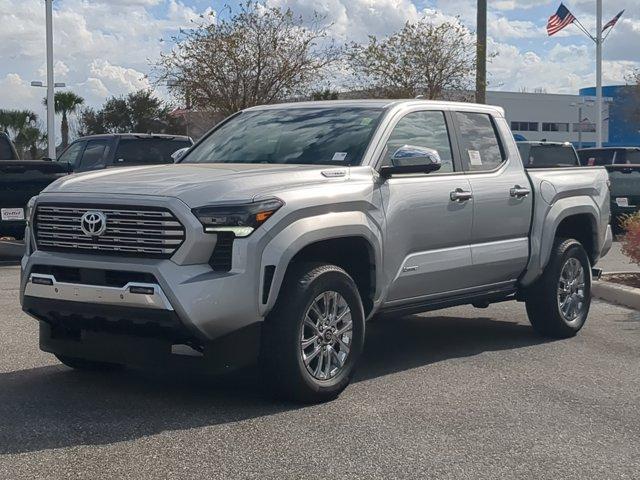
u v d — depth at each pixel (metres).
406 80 29.47
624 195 18.73
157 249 5.52
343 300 6.18
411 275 6.82
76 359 6.69
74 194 5.86
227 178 5.87
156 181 5.89
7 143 15.47
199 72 26.28
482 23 26.16
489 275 7.63
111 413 5.78
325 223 6.00
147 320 5.49
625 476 4.88
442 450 5.20
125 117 45.75
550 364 7.42
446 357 7.63
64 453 5.01
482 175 7.60
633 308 10.25
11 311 9.38
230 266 5.56
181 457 4.98
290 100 27.20
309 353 5.99
